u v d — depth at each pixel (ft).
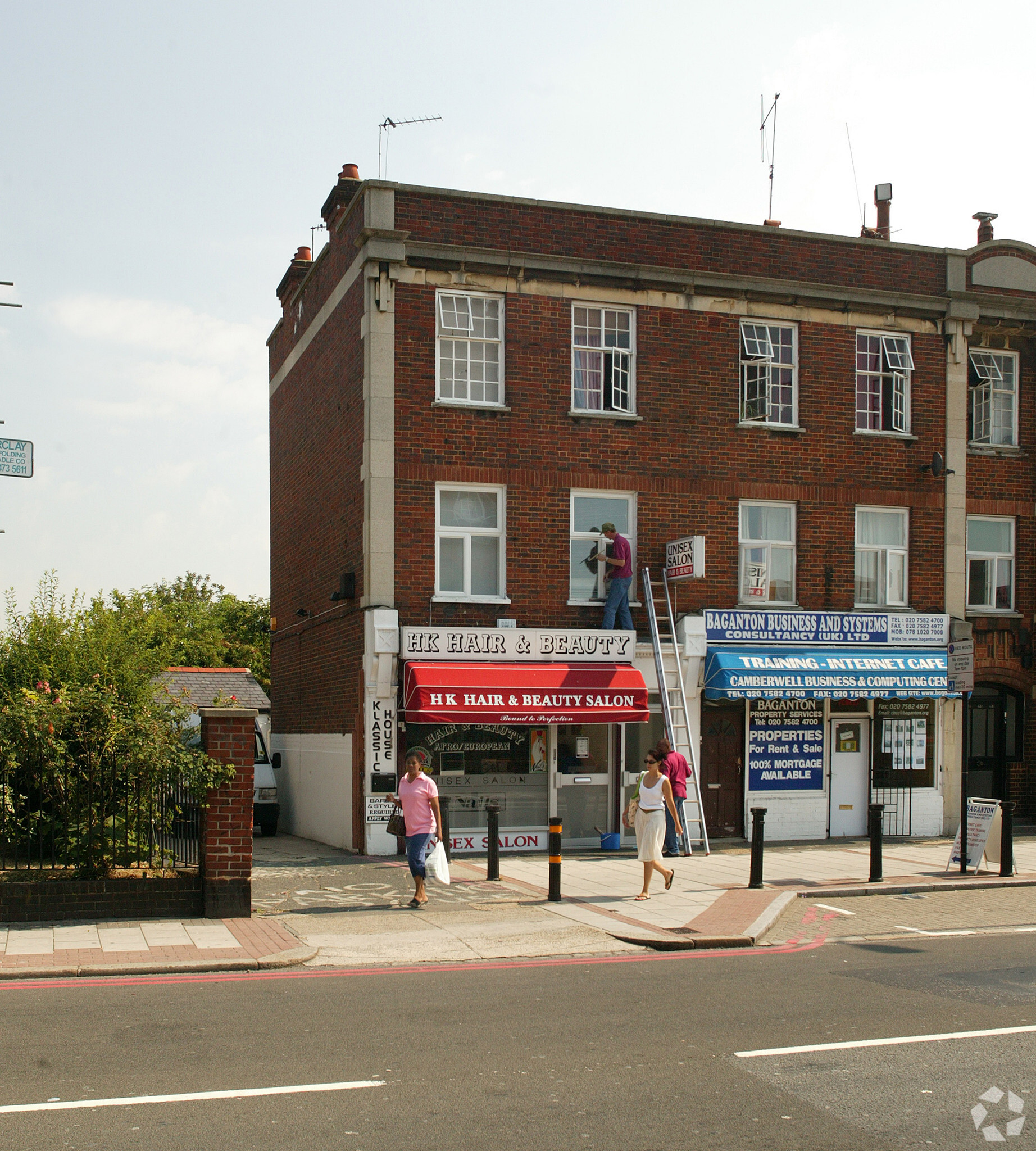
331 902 44.91
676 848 61.87
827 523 70.49
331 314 71.36
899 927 42.11
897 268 72.59
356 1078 22.26
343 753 66.13
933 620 71.36
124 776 39.81
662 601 66.69
